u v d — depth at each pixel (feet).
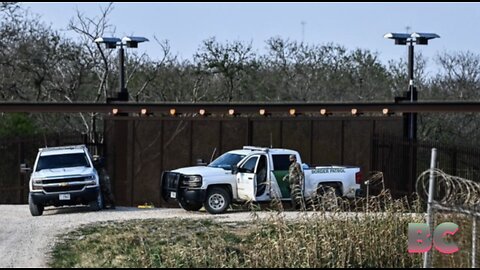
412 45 353.31
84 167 294.46
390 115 342.85
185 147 363.76
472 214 142.31
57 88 507.71
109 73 513.86
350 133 344.28
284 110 346.54
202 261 175.83
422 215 179.22
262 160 277.23
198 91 527.81
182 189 278.26
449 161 329.52
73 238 216.54
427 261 145.59
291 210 275.18
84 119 470.39
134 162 367.04
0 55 508.53
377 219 176.14
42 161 297.53
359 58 578.25
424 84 555.28
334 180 283.79
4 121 474.08
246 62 519.19
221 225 234.99
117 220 254.47
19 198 378.12
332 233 172.45
